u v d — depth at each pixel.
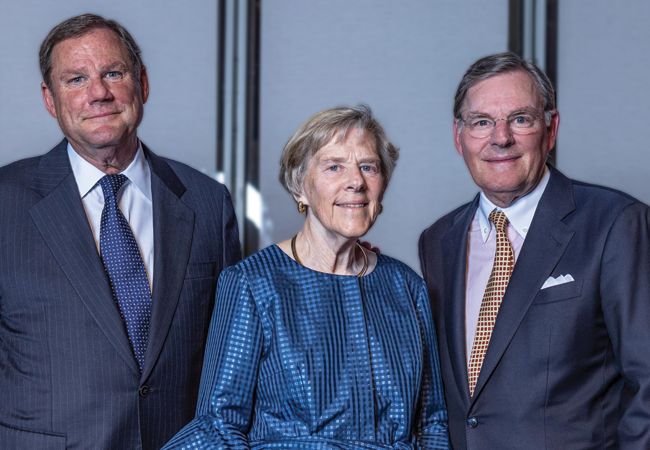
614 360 1.69
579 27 3.82
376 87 3.87
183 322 1.85
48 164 1.86
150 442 1.76
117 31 1.83
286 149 1.62
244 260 1.61
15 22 3.73
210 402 1.51
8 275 1.73
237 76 3.89
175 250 1.88
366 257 1.69
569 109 3.83
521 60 1.78
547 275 1.69
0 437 1.73
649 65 3.78
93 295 1.72
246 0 3.88
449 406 1.79
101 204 1.85
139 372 1.75
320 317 1.54
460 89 1.82
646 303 1.60
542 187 1.81
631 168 3.79
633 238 1.64
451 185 3.82
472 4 3.85
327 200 1.55
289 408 1.51
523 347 1.68
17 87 3.72
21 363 1.72
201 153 3.88
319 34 3.89
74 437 1.69
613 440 1.67
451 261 1.87
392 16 3.87
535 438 1.64
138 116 1.85
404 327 1.60
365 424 1.50
